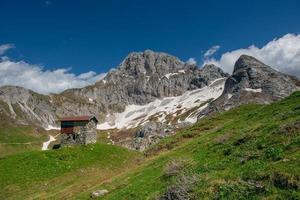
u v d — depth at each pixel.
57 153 85.69
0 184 72.25
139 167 59.97
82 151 88.44
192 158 42.72
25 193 69.06
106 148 92.81
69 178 75.19
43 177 75.12
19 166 78.94
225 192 25.52
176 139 83.25
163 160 54.44
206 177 29.72
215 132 59.81
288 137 32.47
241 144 38.50
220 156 38.28
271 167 26.06
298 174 23.56
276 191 23.20
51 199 61.91
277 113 52.38
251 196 23.81
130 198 39.28
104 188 52.22
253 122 54.16
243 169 28.97
